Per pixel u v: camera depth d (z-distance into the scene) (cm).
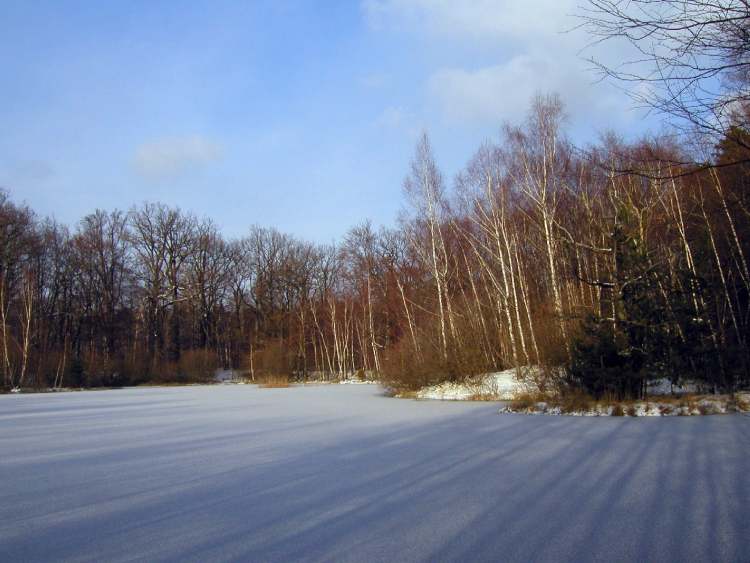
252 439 1225
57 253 5400
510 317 2611
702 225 2048
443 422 1445
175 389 4488
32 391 4319
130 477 841
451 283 3247
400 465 866
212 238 6272
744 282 1900
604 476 739
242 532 544
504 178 2838
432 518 571
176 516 612
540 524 540
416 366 2589
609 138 1616
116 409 2266
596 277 2111
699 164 495
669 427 1188
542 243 2752
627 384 1636
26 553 501
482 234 3136
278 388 4194
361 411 1856
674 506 588
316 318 5738
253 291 6200
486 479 747
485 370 2462
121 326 5681
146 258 5825
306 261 6278
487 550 472
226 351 6256
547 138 2547
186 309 6094
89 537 544
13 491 764
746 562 436
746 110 463
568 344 1817
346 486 732
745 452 869
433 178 2992
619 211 1798
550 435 1135
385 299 4906
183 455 1032
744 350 1720
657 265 1694
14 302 4859
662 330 1656
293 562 456
